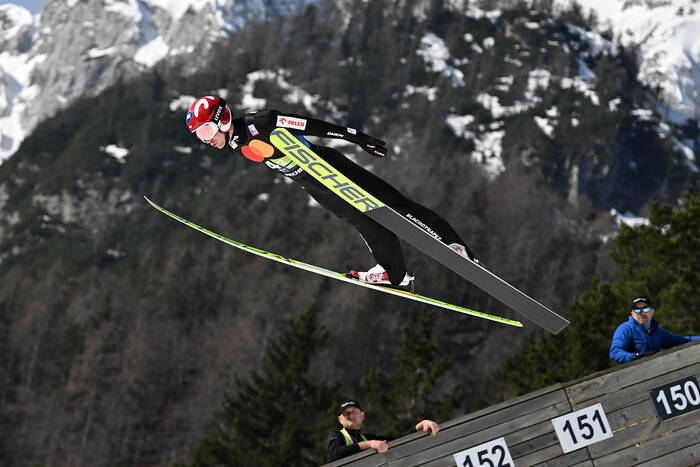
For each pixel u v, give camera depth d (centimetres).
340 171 372
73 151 12675
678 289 1286
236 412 2197
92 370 5272
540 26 16600
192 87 14562
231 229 9762
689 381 464
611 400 461
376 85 15138
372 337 5397
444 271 6316
